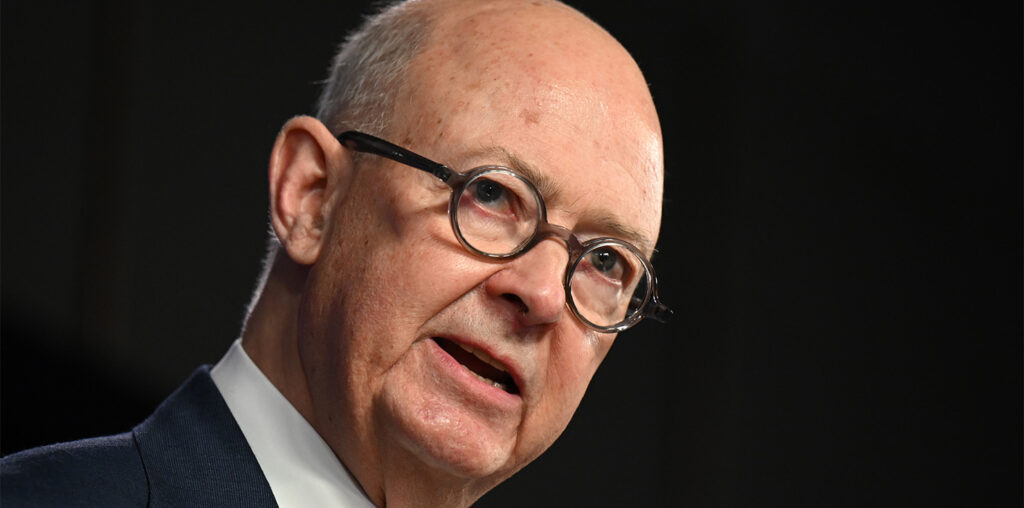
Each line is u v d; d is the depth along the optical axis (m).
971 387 13.23
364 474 4.58
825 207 12.74
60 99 9.29
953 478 13.00
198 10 9.91
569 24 4.84
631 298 4.85
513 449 4.62
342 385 4.43
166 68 9.73
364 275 4.43
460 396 4.37
